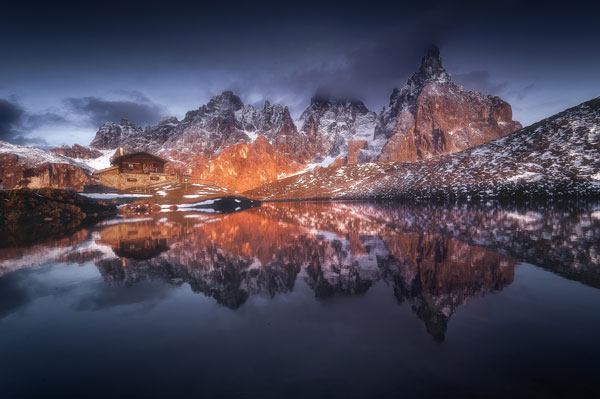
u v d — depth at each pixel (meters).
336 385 2.66
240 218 28.22
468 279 6.20
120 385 2.79
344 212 33.56
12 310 4.88
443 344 3.34
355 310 4.52
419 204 48.97
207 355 3.29
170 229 18.50
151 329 4.02
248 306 4.82
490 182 57.81
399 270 7.13
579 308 4.44
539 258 8.16
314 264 7.96
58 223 24.95
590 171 46.00
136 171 76.19
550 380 2.65
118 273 7.29
